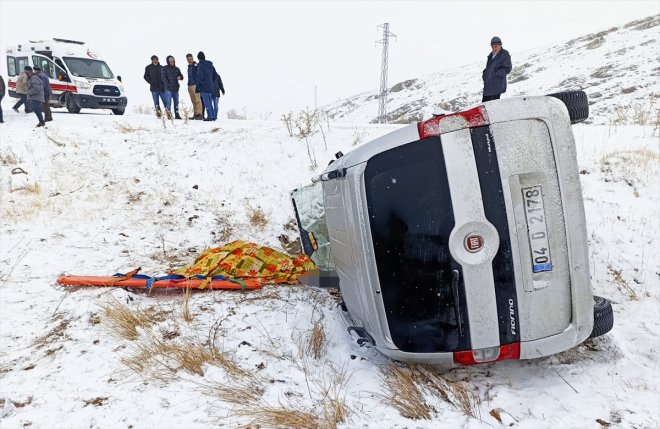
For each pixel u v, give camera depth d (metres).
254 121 14.27
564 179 3.24
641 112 11.17
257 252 6.05
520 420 3.21
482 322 3.28
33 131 12.35
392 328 3.47
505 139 3.19
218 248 6.24
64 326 4.53
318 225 6.40
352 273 3.95
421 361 3.56
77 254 6.65
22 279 5.75
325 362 3.99
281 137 11.05
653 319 4.73
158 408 3.16
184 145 11.30
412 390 3.44
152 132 12.44
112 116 15.97
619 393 3.51
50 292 5.41
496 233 3.19
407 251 3.36
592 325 3.43
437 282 3.32
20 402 3.28
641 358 4.12
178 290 5.43
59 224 7.65
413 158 3.32
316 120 11.70
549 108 3.23
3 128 12.92
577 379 3.71
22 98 16.05
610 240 5.98
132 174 9.79
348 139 10.44
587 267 3.36
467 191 3.20
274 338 4.34
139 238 7.41
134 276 5.56
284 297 5.32
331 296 5.45
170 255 6.89
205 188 9.30
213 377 3.58
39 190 8.85
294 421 3.04
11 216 7.79
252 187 9.23
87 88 16.92
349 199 3.69
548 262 3.27
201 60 14.25
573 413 3.27
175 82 14.96
